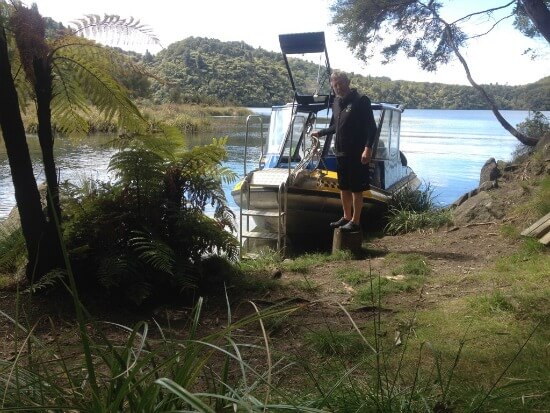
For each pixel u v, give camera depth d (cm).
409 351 414
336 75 830
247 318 238
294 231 1093
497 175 1255
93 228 570
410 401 288
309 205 1040
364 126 820
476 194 1128
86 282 575
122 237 581
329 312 539
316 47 1080
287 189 1013
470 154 2970
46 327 492
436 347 415
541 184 1027
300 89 1190
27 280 578
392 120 1271
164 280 573
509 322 467
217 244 616
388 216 1124
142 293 538
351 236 816
